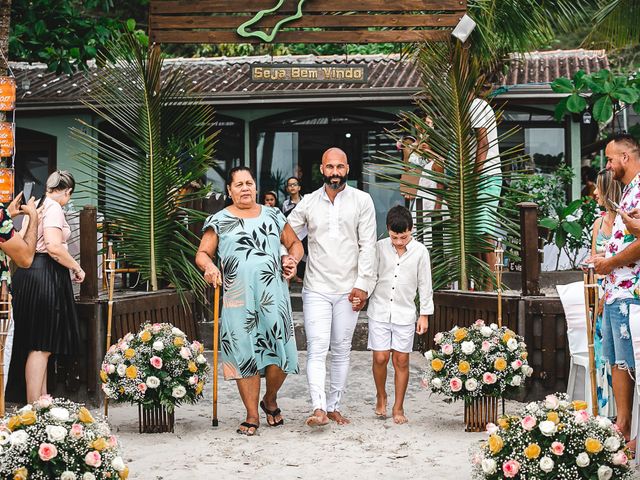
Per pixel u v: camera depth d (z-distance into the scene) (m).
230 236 6.77
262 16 10.82
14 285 7.12
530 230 7.76
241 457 6.08
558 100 13.91
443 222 9.18
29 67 16.83
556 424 4.66
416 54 10.98
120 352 6.73
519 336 6.93
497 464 4.69
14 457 4.34
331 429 6.86
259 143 15.11
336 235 6.96
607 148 5.72
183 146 9.50
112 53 9.58
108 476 4.56
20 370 7.37
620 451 4.67
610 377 6.36
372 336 7.17
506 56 13.37
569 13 13.31
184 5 10.84
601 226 6.41
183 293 8.89
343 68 11.00
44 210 7.18
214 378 6.97
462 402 7.83
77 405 4.82
